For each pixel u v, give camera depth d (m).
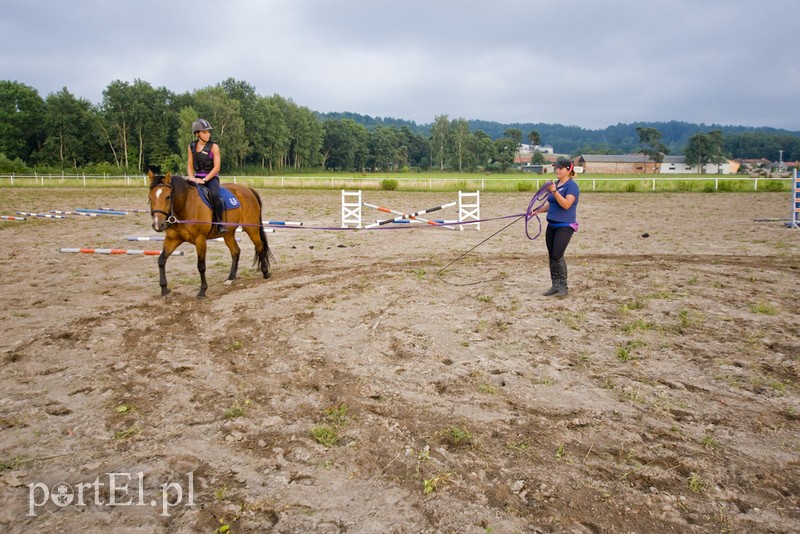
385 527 3.21
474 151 143.00
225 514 3.34
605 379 5.24
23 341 6.52
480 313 7.49
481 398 4.88
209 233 8.62
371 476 3.74
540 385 5.14
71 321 7.29
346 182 47.97
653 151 146.62
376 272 10.44
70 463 3.95
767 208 23.75
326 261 11.80
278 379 5.40
